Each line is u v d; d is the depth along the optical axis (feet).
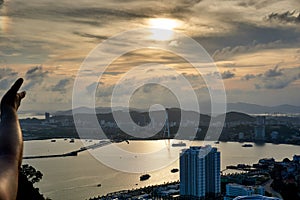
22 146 3.09
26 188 21.83
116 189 88.63
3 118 3.48
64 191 81.92
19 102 4.02
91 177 98.73
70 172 102.01
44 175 96.58
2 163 2.73
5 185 2.47
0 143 3.00
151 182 99.09
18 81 4.10
